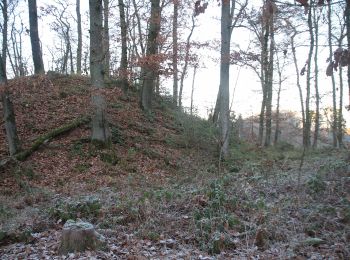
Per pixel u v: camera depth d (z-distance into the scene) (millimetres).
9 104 14672
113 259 6254
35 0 22438
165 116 21172
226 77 17219
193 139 17766
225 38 17031
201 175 12375
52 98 19188
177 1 19344
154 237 7227
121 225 8039
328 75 3979
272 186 9672
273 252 6262
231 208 8148
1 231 7758
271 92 25562
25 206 10570
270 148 22281
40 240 7578
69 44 33938
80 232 6660
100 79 15812
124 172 14484
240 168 14734
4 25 22984
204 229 7238
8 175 13359
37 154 14836
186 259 6074
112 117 18641
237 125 23688
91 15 15594
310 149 21781
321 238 6824
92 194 11086
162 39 17906
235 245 6676
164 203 8562
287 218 7438
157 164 15539
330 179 9656
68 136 16297
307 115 23781
